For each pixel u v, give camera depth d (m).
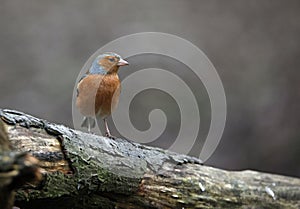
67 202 4.61
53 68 15.57
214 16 17.19
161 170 5.23
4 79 15.20
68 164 4.50
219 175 5.60
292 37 16.53
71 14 16.66
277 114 14.82
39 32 16.22
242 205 5.52
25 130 4.39
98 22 16.61
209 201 5.37
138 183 4.99
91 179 4.60
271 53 16.31
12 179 2.93
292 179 5.87
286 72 15.81
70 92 15.02
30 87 15.11
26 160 2.97
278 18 16.92
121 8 16.95
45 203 4.52
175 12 17.14
